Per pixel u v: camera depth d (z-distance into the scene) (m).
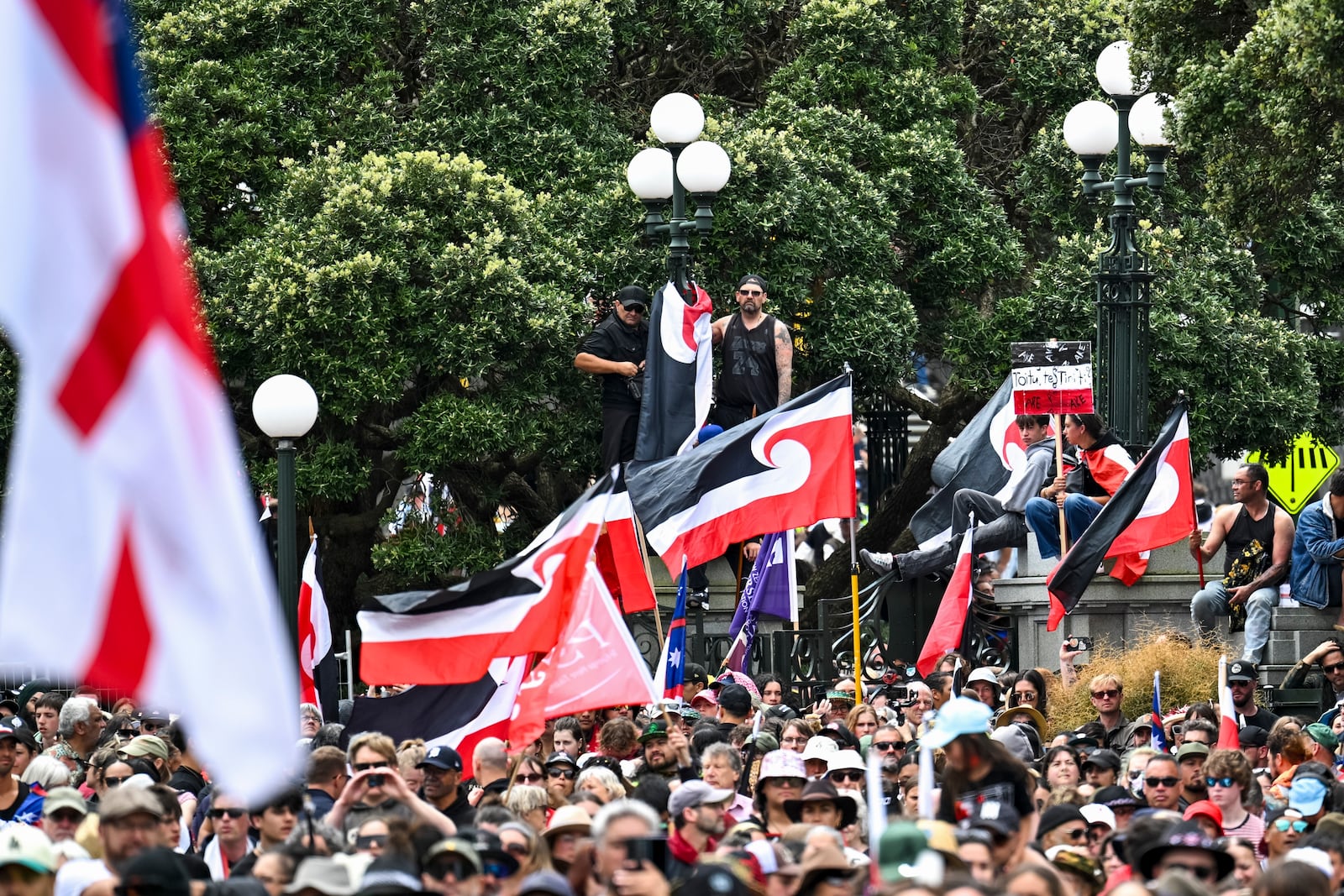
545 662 34.34
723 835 24.56
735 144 62.09
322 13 63.88
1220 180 44.47
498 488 61.97
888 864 17.16
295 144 63.59
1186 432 45.19
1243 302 66.50
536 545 37.91
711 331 55.69
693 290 56.66
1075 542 45.44
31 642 12.14
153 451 12.33
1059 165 68.12
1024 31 70.31
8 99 11.86
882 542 70.69
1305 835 25.30
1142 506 44.84
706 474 44.44
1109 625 49.31
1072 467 50.19
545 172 63.88
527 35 64.62
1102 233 65.44
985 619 51.78
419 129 64.06
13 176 11.86
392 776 25.95
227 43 63.78
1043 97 70.19
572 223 63.00
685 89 71.00
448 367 58.66
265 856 22.09
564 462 60.47
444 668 34.97
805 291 61.62
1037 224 70.00
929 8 69.25
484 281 58.38
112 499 12.30
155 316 12.31
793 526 44.28
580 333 60.09
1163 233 65.50
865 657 53.59
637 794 26.94
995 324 65.75
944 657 44.72
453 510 62.91
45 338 12.15
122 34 12.29
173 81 62.56
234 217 63.03
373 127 63.81
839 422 44.44
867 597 53.41
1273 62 41.09
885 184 64.88
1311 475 67.06
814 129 65.25
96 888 21.16
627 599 40.69
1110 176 67.94
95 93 12.19
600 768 28.84
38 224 12.05
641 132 69.50
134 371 12.29
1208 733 34.03
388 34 65.69
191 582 12.43
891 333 62.28
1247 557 46.19
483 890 20.94
